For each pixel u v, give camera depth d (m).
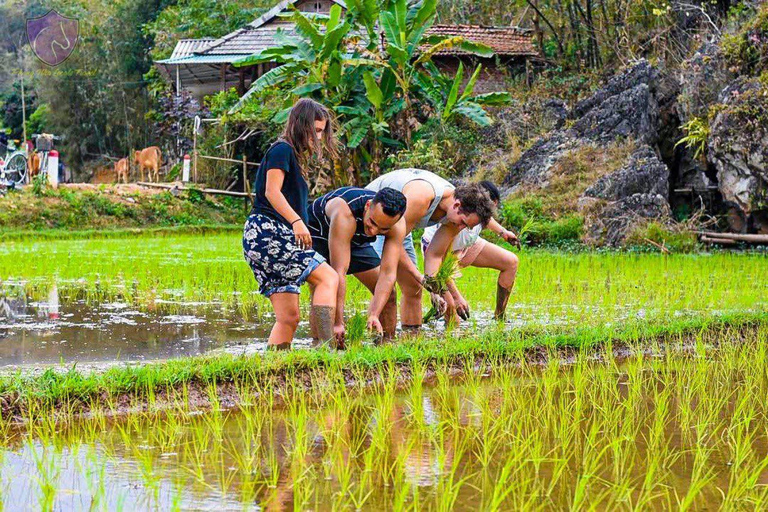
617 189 16.02
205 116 26.41
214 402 3.88
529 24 28.27
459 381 4.50
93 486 2.79
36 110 43.72
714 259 12.46
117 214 21.95
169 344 5.43
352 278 8.60
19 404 3.66
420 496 2.73
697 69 16.73
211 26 34.47
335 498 2.70
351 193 5.16
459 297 6.00
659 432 3.49
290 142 4.90
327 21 18.31
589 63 23.27
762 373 4.72
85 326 6.16
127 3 39.16
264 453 3.18
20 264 11.20
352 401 4.02
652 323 6.02
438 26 24.55
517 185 17.66
